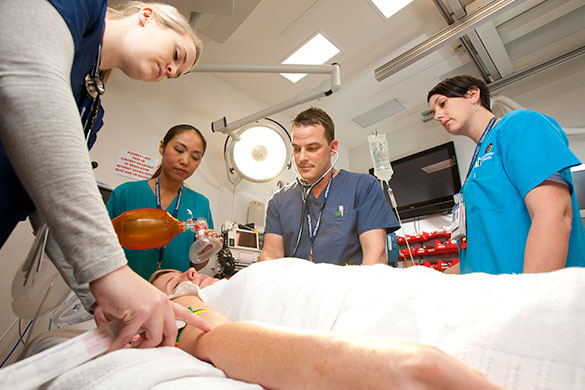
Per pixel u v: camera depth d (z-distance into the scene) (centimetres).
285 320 71
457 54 295
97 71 72
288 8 258
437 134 377
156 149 269
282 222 161
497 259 106
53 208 42
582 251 96
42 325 174
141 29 76
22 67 43
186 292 103
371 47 296
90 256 43
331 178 158
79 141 47
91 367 45
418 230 361
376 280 65
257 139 265
